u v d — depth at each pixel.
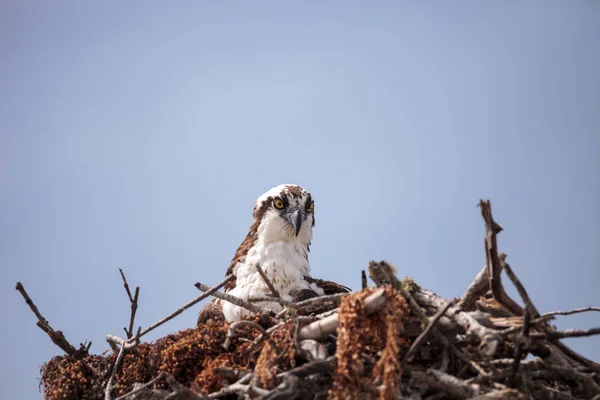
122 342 13.98
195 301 13.61
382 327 11.41
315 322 11.98
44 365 14.21
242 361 12.88
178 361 13.36
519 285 11.03
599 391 11.38
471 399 10.68
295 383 11.11
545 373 11.55
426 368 11.65
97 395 13.84
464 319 11.14
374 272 11.98
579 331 10.52
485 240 11.98
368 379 11.09
